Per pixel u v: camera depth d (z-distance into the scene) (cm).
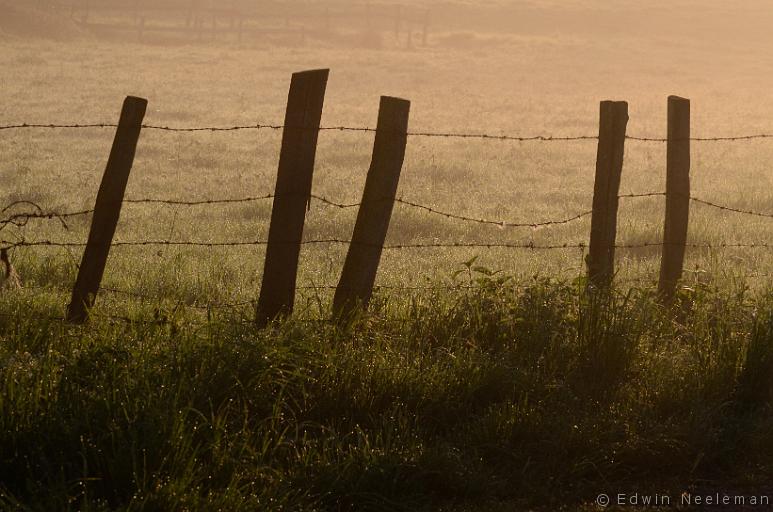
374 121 5412
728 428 1041
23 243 1283
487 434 984
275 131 5031
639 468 988
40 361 957
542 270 2022
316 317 1197
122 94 6125
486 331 1195
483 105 6412
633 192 3397
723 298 1316
